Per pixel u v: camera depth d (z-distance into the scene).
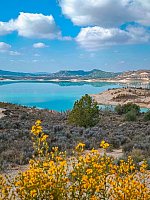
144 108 79.00
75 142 18.55
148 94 99.12
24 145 16.58
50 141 17.67
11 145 16.64
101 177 4.91
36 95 113.75
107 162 5.30
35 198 4.47
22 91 135.00
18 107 50.94
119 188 5.00
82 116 28.53
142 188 5.11
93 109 29.02
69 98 102.38
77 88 164.12
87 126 28.45
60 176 4.66
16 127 25.89
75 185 4.86
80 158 4.95
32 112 46.41
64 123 32.19
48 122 33.41
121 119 41.34
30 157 14.20
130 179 5.24
